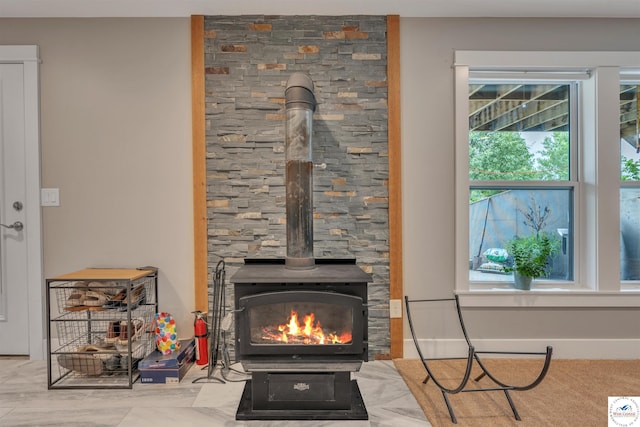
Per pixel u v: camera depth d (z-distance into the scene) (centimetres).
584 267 260
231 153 248
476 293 249
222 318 241
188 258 250
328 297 177
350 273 192
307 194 206
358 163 249
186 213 250
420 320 252
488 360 247
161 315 231
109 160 249
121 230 250
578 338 252
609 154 251
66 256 249
